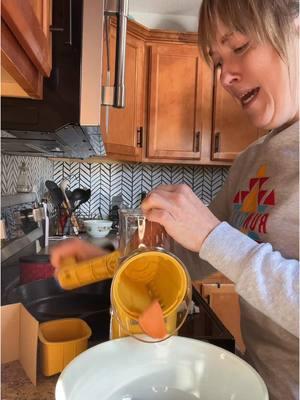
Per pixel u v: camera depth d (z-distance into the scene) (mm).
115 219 2414
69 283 555
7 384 553
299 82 608
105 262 542
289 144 636
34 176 1868
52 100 610
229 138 2311
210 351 482
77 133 714
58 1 586
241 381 443
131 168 2518
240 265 464
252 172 724
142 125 2240
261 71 612
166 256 464
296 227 582
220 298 2008
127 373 475
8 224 1191
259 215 645
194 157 2301
